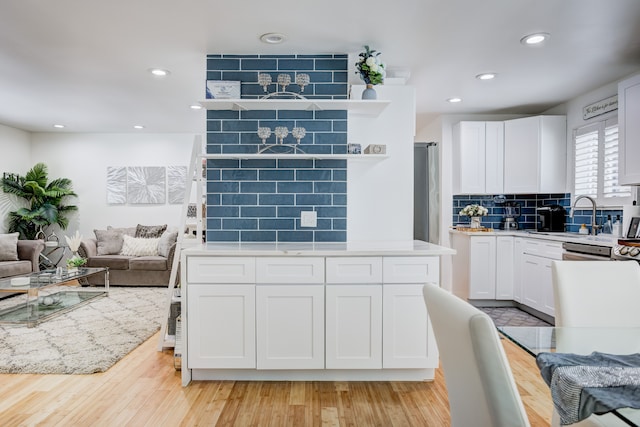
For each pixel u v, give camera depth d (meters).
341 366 2.45
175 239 5.77
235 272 2.45
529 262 4.18
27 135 6.51
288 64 3.03
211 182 3.01
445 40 2.79
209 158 2.97
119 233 6.11
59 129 6.31
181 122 5.70
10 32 2.67
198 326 2.46
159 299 4.82
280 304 2.45
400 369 2.54
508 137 4.70
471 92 4.05
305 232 3.00
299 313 2.45
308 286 2.44
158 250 5.89
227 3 2.29
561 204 4.55
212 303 2.45
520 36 2.72
